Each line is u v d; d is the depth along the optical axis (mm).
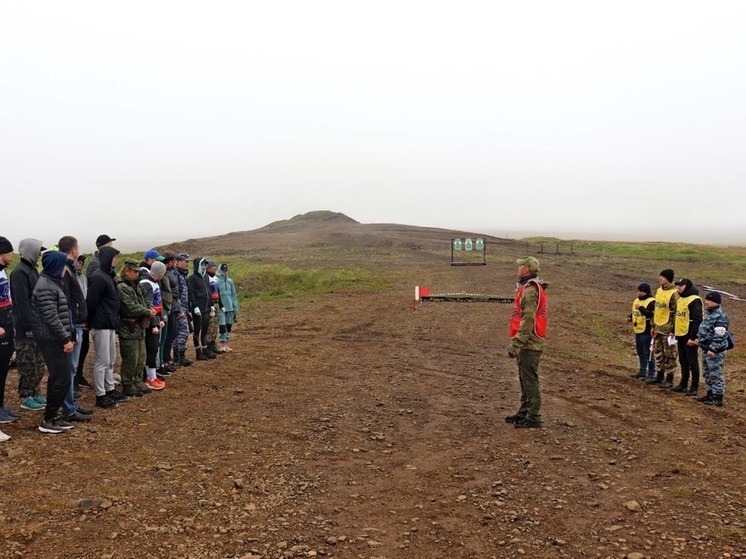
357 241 52469
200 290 11562
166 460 6258
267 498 5418
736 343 17172
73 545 4340
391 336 15234
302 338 14969
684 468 6363
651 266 39562
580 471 6262
